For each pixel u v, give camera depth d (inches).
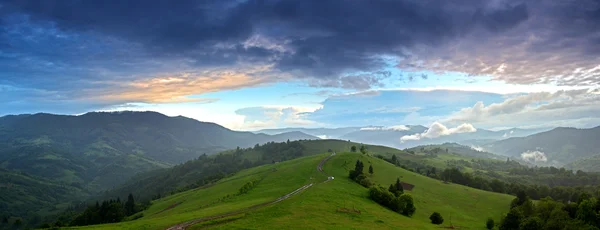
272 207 3666.3
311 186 5575.8
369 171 7711.6
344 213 3622.0
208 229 2773.1
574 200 7455.7
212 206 4589.1
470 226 4515.3
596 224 4030.5
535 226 4220.0
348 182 6200.8
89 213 6382.9
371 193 4960.6
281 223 2952.8
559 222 4175.7
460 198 6437.0
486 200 6402.6
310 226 2901.1
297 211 3472.0
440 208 5536.4
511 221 4456.2
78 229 2743.6
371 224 3284.9
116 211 6402.6
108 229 2704.2
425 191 6692.9
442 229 3784.5
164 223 2940.5
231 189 6924.2
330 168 7864.2
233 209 3750.0
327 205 3882.9
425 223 4077.3
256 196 5039.4
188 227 2807.6
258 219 3110.2
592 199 4308.6
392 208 4608.8
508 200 6368.1
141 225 2866.6
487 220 4803.2
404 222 3695.9
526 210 4894.2
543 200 5103.3
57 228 2792.8
